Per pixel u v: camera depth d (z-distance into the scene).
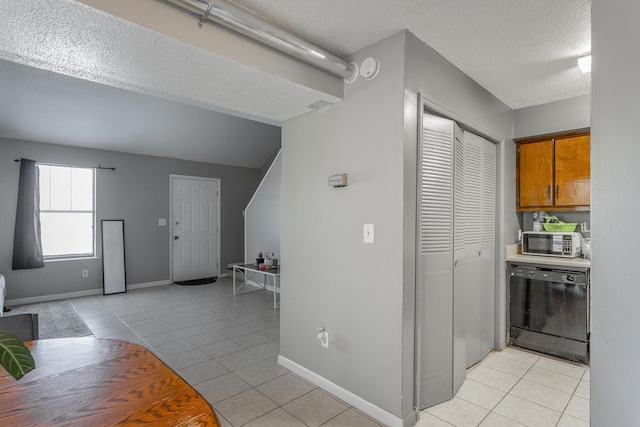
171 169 6.30
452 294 2.38
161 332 3.71
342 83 2.32
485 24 1.97
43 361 1.36
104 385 1.18
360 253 2.22
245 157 7.05
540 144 3.39
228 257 7.07
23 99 4.21
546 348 3.08
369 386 2.17
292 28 2.00
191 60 1.74
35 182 4.87
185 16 1.56
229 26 1.67
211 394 2.41
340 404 2.28
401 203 2.00
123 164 5.74
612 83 1.05
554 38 2.11
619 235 1.03
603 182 1.07
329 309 2.43
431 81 2.23
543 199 3.38
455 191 2.50
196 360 2.98
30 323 1.84
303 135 2.66
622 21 1.03
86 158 5.37
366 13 1.86
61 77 4.02
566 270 2.95
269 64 1.89
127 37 1.52
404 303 2.01
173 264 6.33
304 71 2.08
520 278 3.21
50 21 1.38
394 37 2.06
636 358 0.99
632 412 1.00
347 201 2.31
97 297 5.25
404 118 2.00
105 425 0.95
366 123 2.19
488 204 3.11
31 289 4.91
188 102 2.38
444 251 2.34
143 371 1.28
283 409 2.22
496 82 2.77
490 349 3.17
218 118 5.70
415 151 2.11
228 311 4.52
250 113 2.64
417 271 2.12
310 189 2.59
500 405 2.29
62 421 0.97
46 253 5.15
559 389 2.50
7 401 1.07
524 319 3.20
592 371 1.09
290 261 2.78
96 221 5.46
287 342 2.81
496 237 3.24
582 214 3.46
